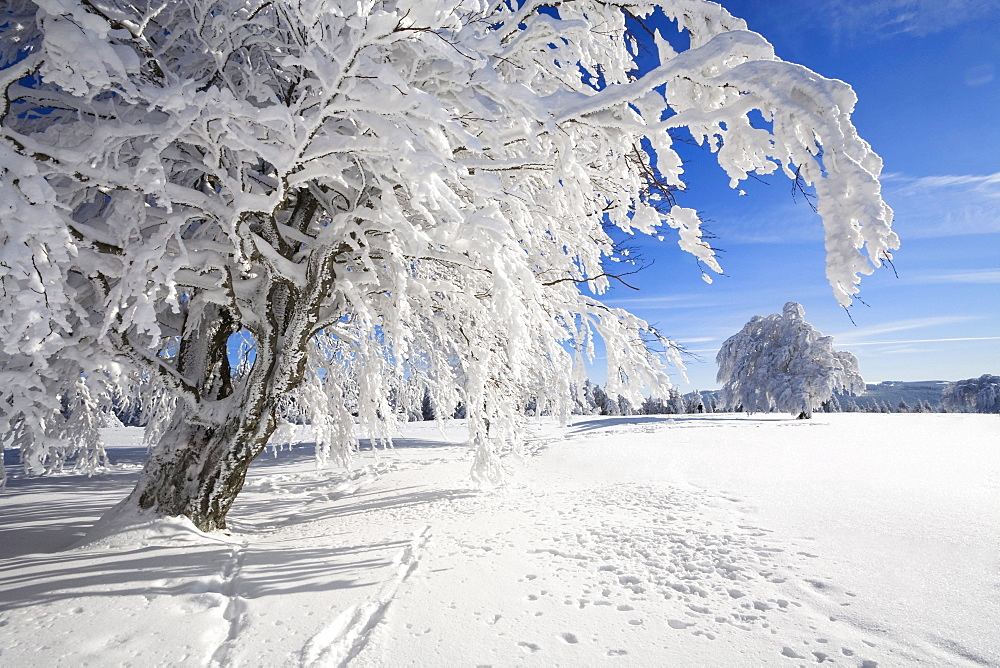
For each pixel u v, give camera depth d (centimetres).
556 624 348
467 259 519
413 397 1024
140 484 620
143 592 418
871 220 242
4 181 291
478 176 390
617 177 465
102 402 734
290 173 420
